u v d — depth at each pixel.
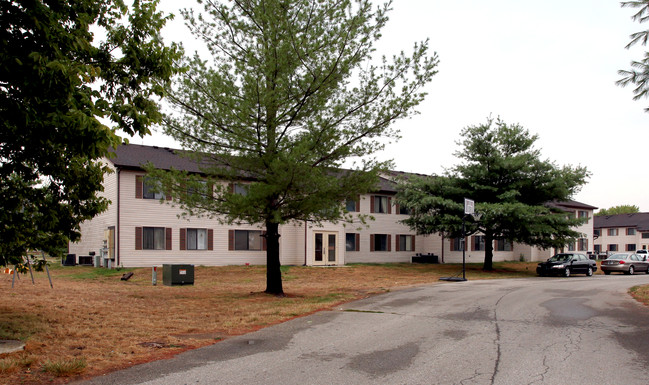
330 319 10.30
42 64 5.82
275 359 6.83
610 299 13.73
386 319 10.30
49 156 7.06
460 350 7.42
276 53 12.49
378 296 14.41
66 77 6.09
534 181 28.39
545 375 6.04
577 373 6.12
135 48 7.25
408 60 13.23
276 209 13.42
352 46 13.05
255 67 12.73
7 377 5.72
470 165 29.06
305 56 12.54
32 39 6.18
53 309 10.80
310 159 12.55
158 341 7.90
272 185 12.45
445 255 37.91
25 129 6.16
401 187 30.30
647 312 11.22
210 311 11.30
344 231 31.33
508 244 42.50
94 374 5.97
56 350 7.04
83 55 7.01
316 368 6.36
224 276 23.08
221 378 5.87
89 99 6.70
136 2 7.40
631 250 68.56
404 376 6.00
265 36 12.85
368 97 13.41
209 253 27.77
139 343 7.71
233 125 12.90
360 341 8.09
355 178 13.45
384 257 35.06
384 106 13.32
